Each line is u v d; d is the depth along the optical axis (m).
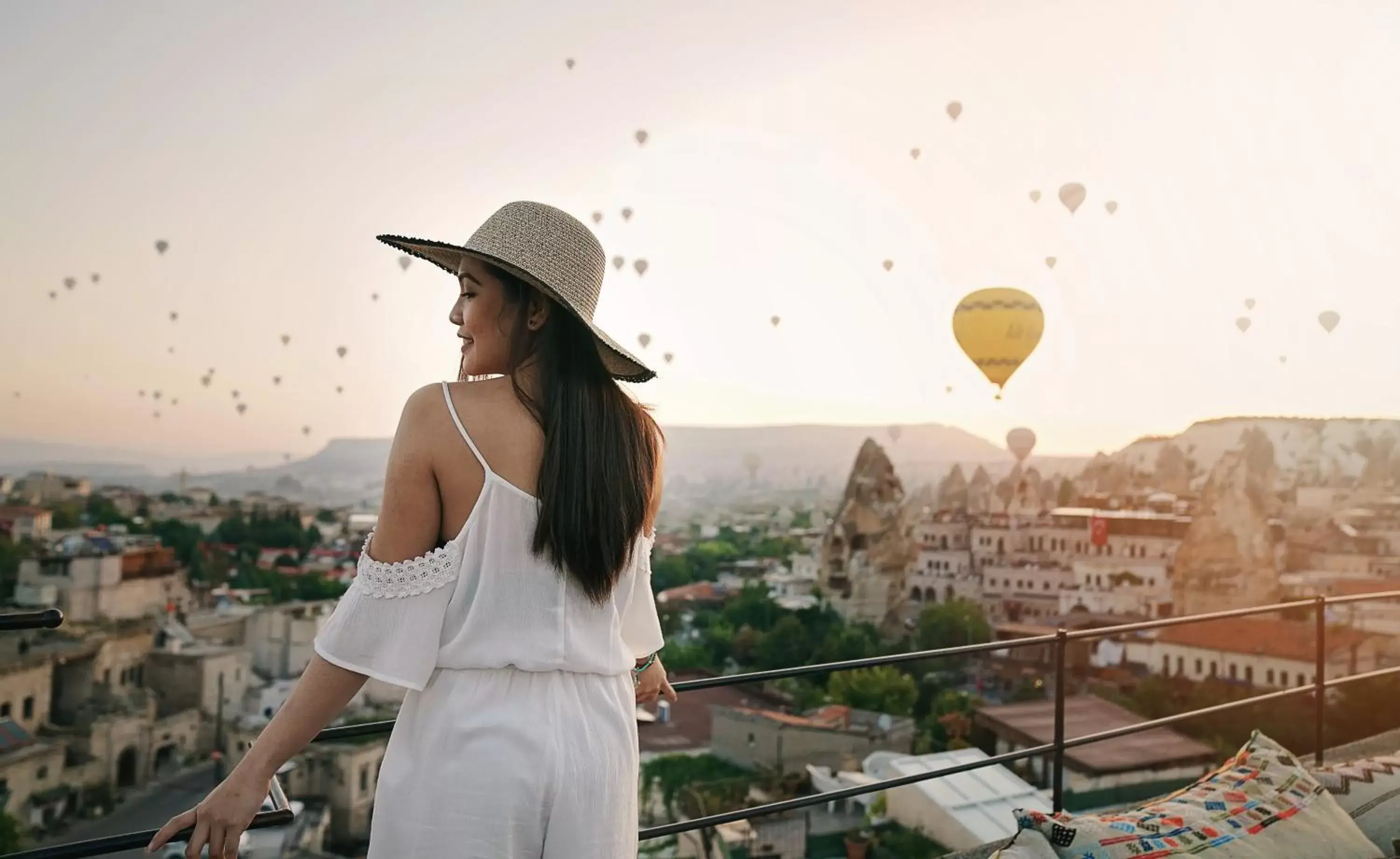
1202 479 54.28
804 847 28.86
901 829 19.75
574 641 0.96
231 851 0.87
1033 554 62.69
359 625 0.90
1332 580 38.19
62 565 65.25
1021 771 28.75
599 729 0.97
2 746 49.47
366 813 49.84
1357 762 1.96
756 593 65.75
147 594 69.50
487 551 0.93
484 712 0.92
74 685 57.16
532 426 0.97
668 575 70.62
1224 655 43.59
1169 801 1.69
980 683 50.72
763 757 42.62
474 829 0.88
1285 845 1.58
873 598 66.00
